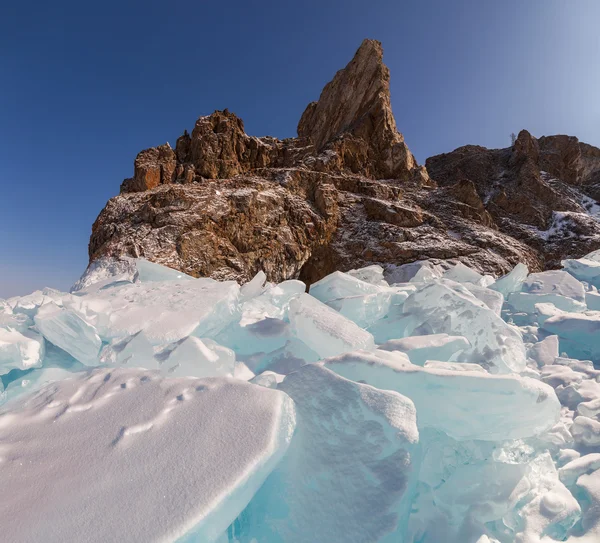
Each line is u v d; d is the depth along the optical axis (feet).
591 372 11.46
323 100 153.28
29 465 4.81
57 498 4.16
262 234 81.10
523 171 129.49
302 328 10.02
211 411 5.35
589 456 6.93
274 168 104.73
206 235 72.49
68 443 5.17
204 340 8.98
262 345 10.74
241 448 4.60
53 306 9.70
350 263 85.15
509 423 6.32
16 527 3.80
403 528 5.13
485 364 10.26
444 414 6.53
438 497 6.04
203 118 106.93
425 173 126.52
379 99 134.62
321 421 5.97
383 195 102.37
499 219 114.62
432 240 84.89
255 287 17.39
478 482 6.14
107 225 77.82
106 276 62.95
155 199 78.64
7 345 7.91
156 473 4.36
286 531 5.02
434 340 9.86
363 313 13.67
